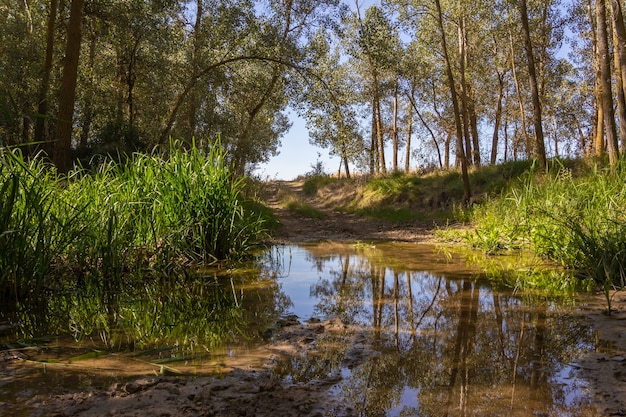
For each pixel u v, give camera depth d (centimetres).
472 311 346
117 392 198
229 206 626
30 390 200
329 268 574
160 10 1458
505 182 1426
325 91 1588
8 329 304
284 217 1591
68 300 389
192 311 352
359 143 1709
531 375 220
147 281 477
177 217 570
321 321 322
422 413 180
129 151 1462
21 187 418
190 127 1630
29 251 392
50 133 1402
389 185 1820
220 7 1569
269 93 1705
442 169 1912
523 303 370
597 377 216
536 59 2291
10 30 1526
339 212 1902
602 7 1288
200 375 221
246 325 312
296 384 210
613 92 2411
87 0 1415
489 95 2862
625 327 297
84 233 449
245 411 181
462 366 232
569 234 541
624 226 472
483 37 2312
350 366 233
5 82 1351
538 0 1989
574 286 438
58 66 1562
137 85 1848
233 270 555
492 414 179
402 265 596
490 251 707
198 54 1564
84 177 539
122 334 292
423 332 292
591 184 687
